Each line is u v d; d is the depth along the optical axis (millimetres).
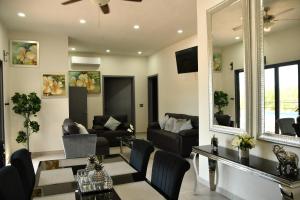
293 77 2326
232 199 3105
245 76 2826
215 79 3402
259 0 2633
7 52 5391
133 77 9172
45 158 5473
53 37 5973
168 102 7602
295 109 2301
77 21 5047
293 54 2324
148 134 7223
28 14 4598
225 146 3225
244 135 2646
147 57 9328
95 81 8547
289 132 2342
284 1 2396
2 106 4883
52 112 5938
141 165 2141
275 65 2490
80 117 7324
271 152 2539
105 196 1566
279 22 2443
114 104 9617
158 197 1561
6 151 5078
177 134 5613
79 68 8391
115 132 6992
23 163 1797
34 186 1771
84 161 2467
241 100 2945
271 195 2557
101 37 6371
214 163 3338
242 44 2889
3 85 4938
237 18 2955
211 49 3463
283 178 1962
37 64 5828
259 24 2645
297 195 1979
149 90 9305
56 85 5965
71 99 7242
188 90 6453
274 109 2510
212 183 3387
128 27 5523
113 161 2451
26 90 5742
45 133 5875
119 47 7645
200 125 3764
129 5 4234
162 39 6652
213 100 3447
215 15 3367
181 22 5207
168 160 1798
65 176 1979
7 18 4797
